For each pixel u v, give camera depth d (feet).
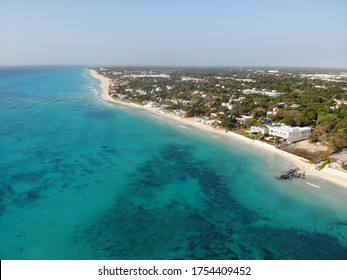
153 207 191.52
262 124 384.47
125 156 288.92
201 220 178.29
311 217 184.14
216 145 330.95
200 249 151.74
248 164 270.67
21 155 281.54
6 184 217.56
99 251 146.82
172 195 208.95
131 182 228.22
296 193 215.10
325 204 199.72
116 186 220.23
